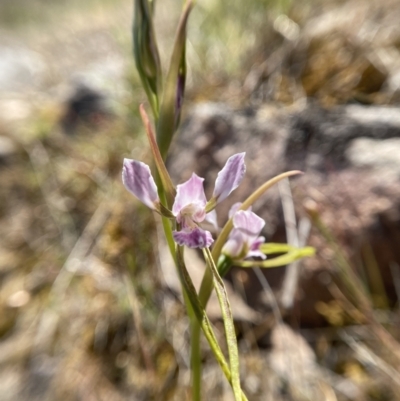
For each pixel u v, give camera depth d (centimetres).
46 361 14
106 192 18
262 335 13
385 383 11
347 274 12
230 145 16
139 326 13
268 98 17
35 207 20
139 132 19
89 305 15
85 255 16
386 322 12
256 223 7
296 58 17
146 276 15
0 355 15
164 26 26
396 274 12
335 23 18
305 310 13
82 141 22
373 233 12
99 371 13
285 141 14
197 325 8
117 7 43
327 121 14
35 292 17
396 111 14
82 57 38
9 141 23
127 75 22
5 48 46
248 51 19
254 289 13
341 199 13
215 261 7
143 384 13
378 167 13
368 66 16
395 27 17
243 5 21
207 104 17
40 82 35
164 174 6
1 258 18
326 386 11
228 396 12
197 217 6
